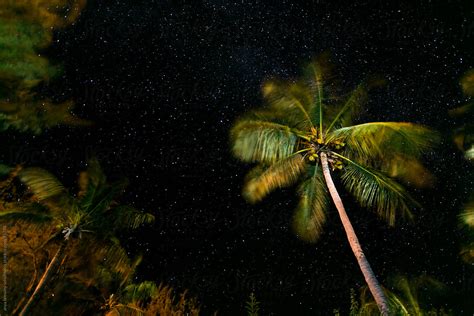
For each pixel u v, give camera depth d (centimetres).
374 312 964
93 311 1374
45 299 1262
